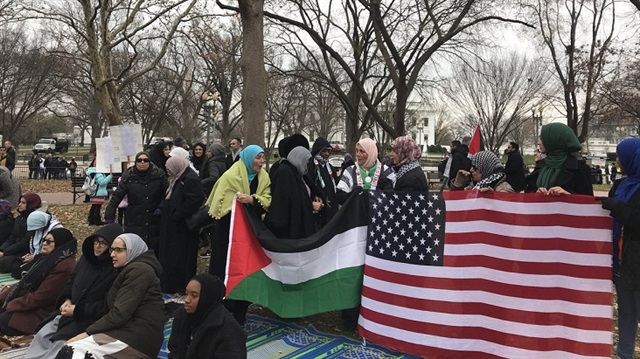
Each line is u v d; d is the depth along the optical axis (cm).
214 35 2970
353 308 501
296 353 448
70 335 423
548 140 432
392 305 453
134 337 380
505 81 3055
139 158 641
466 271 428
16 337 501
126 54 2764
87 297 429
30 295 509
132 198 639
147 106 3017
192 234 619
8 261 696
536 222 407
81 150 6512
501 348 406
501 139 3183
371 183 529
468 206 434
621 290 385
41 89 3125
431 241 444
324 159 586
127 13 1702
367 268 479
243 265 479
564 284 395
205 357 331
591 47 2023
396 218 464
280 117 3259
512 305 407
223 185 526
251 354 444
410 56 1459
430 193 450
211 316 336
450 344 423
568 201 397
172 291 607
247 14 805
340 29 1808
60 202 1683
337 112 3975
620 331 391
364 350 458
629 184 377
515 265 410
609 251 385
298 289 487
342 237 490
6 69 2802
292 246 483
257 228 497
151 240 639
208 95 2561
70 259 528
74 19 1603
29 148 6281
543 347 394
